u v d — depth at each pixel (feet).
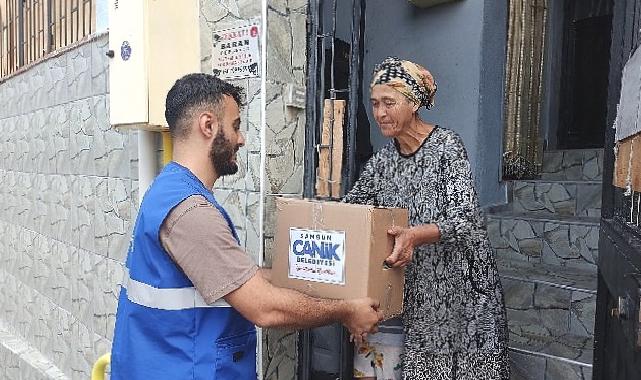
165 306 4.41
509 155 11.14
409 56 9.86
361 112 7.95
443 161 5.80
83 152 11.32
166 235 4.34
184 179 4.53
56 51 12.12
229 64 7.50
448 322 5.98
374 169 6.43
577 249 9.29
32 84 13.70
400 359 6.43
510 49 10.72
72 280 12.12
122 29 7.08
